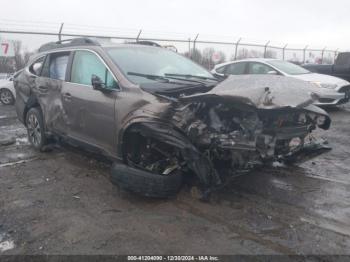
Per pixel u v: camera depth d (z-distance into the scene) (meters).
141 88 4.25
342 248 3.29
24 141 7.28
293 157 5.12
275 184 4.76
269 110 3.94
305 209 4.05
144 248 3.33
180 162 4.09
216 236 3.50
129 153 4.36
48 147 6.34
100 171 5.33
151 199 4.34
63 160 5.89
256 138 3.74
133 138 4.32
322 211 4.01
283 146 4.58
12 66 14.95
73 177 5.14
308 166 5.52
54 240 3.49
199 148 3.86
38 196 4.52
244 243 3.38
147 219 3.86
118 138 4.36
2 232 3.67
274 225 3.70
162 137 3.79
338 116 10.02
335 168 5.43
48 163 5.77
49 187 4.80
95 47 5.06
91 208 4.16
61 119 5.43
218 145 3.72
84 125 4.93
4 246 3.42
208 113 3.97
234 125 3.96
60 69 5.64
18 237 3.57
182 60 5.70
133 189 4.08
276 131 4.07
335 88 10.25
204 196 4.11
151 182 3.98
